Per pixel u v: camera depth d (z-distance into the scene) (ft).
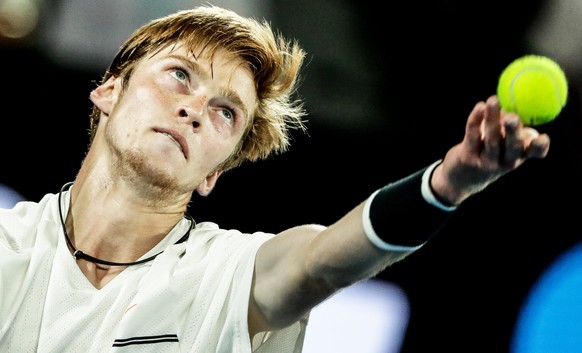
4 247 21.67
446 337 53.16
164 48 24.02
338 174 56.03
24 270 21.59
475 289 54.70
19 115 52.49
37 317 21.04
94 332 20.99
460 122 55.77
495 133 15.52
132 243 22.72
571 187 55.62
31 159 52.90
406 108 55.88
